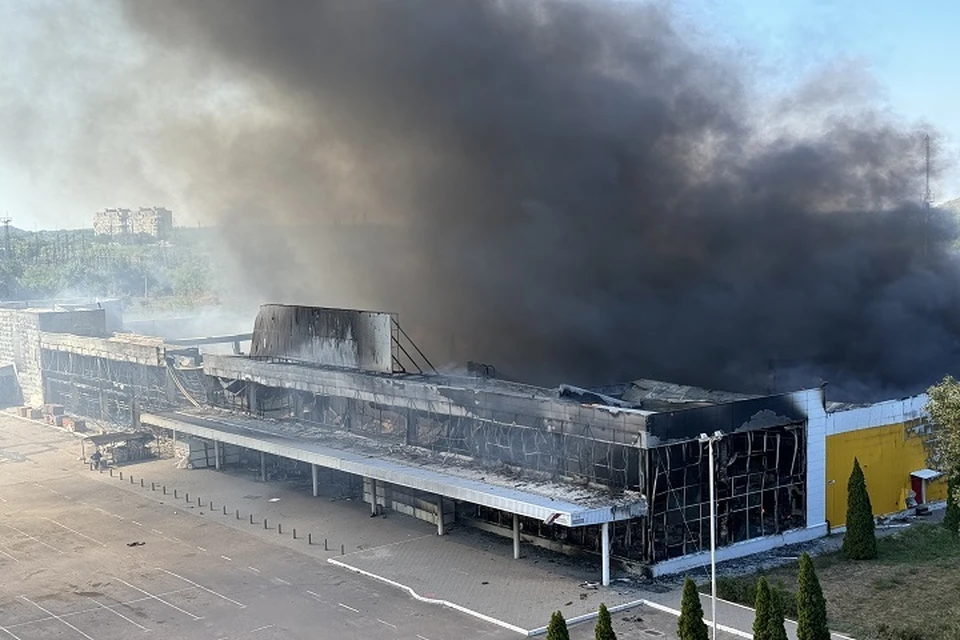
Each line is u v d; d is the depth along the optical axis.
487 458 50.53
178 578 44.28
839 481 49.84
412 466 50.84
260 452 63.97
